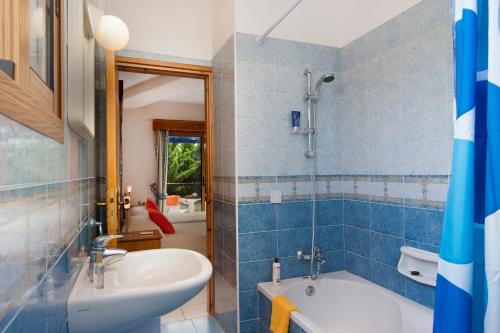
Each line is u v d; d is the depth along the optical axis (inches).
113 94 69.2
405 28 81.7
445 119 71.7
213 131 112.5
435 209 74.0
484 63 29.6
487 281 27.6
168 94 224.4
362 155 96.5
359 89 97.5
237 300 91.7
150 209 212.2
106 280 48.3
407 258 80.2
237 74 92.4
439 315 29.1
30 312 24.7
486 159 28.3
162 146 276.5
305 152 100.4
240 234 92.2
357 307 91.4
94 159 73.2
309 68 101.6
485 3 29.8
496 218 27.4
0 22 20.0
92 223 66.7
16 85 20.2
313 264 101.4
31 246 25.0
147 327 62.3
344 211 104.9
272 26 86.4
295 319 72.8
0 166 18.8
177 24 107.0
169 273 61.3
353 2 99.9
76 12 43.8
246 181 92.9
